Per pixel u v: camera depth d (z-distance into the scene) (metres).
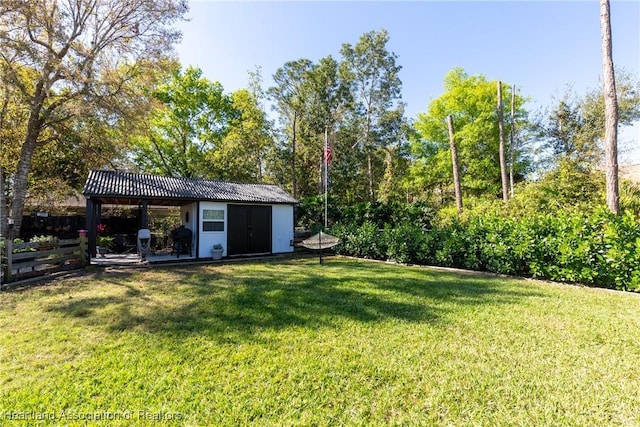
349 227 12.01
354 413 2.28
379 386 2.62
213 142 22.98
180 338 3.62
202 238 10.88
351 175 24.77
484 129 19.97
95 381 2.70
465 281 6.63
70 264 8.41
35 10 10.23
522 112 20.42
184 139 22.41
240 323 4.11
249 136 22.08
